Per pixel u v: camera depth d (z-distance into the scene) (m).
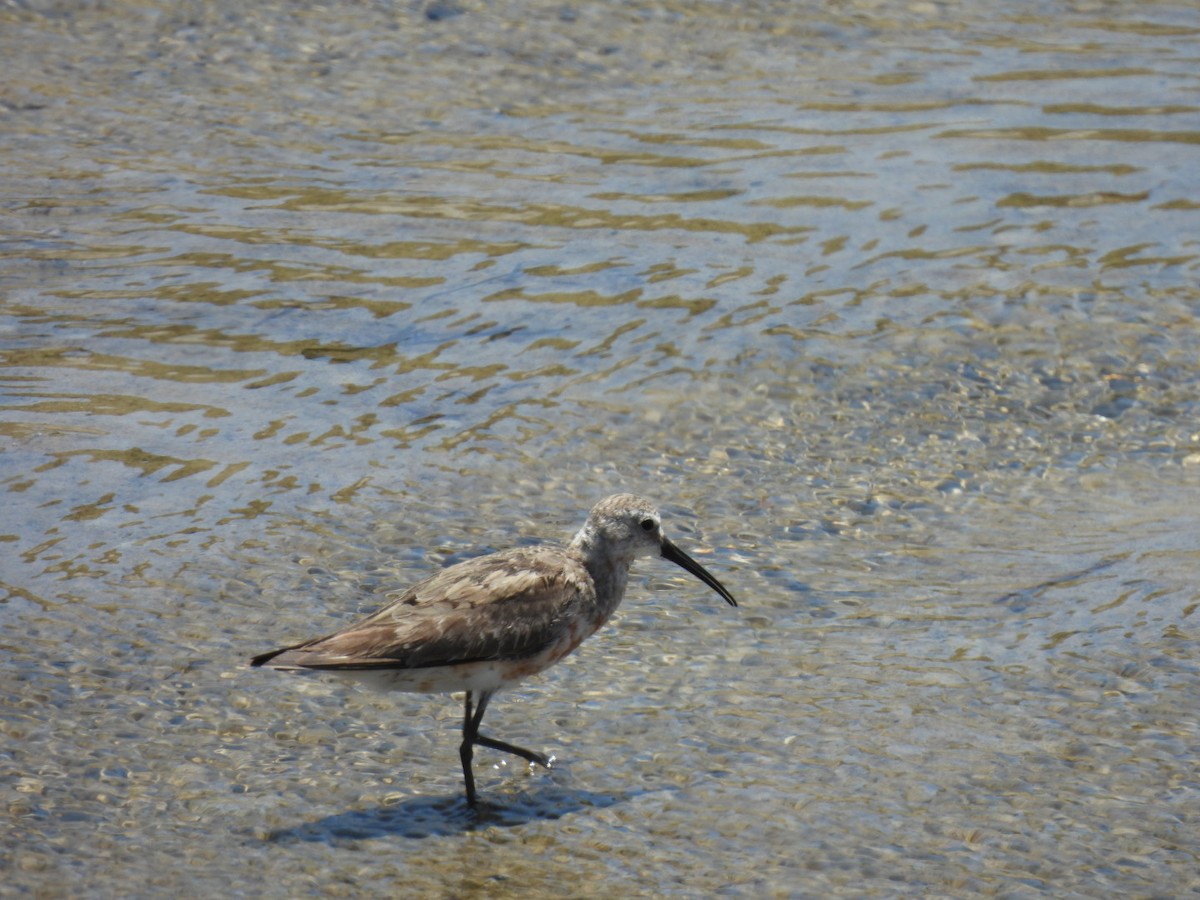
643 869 8.93
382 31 23.30
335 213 18.55
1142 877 8.86
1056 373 15.81
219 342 15.89
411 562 12.52
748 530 13.28
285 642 11.30
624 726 10.49
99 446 13.95
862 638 11.66
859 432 14.88
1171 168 19.91
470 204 18.88
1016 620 11.88
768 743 10.26
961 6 25.31
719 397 15.34
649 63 22.88
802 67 22.92
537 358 15.90
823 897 8.66
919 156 20.25
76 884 8.59
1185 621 11.80
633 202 19.05
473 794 9.65
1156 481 14.12
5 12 23.09
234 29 23.06
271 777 9.78
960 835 9.26
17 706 10.34
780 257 17.83
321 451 14.16
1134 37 24.23
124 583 11.98
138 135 20.16
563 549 10.55
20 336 15.70
